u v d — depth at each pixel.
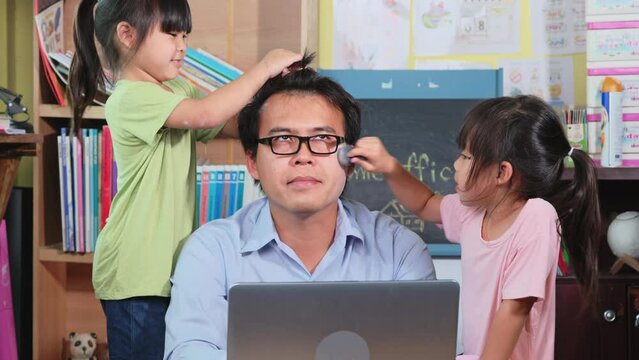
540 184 1.70
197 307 1.52
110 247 1.81
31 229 2.70
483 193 1.72
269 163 1.49
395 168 1.81
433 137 2.78
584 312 2.49
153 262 1.79
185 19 1.87
